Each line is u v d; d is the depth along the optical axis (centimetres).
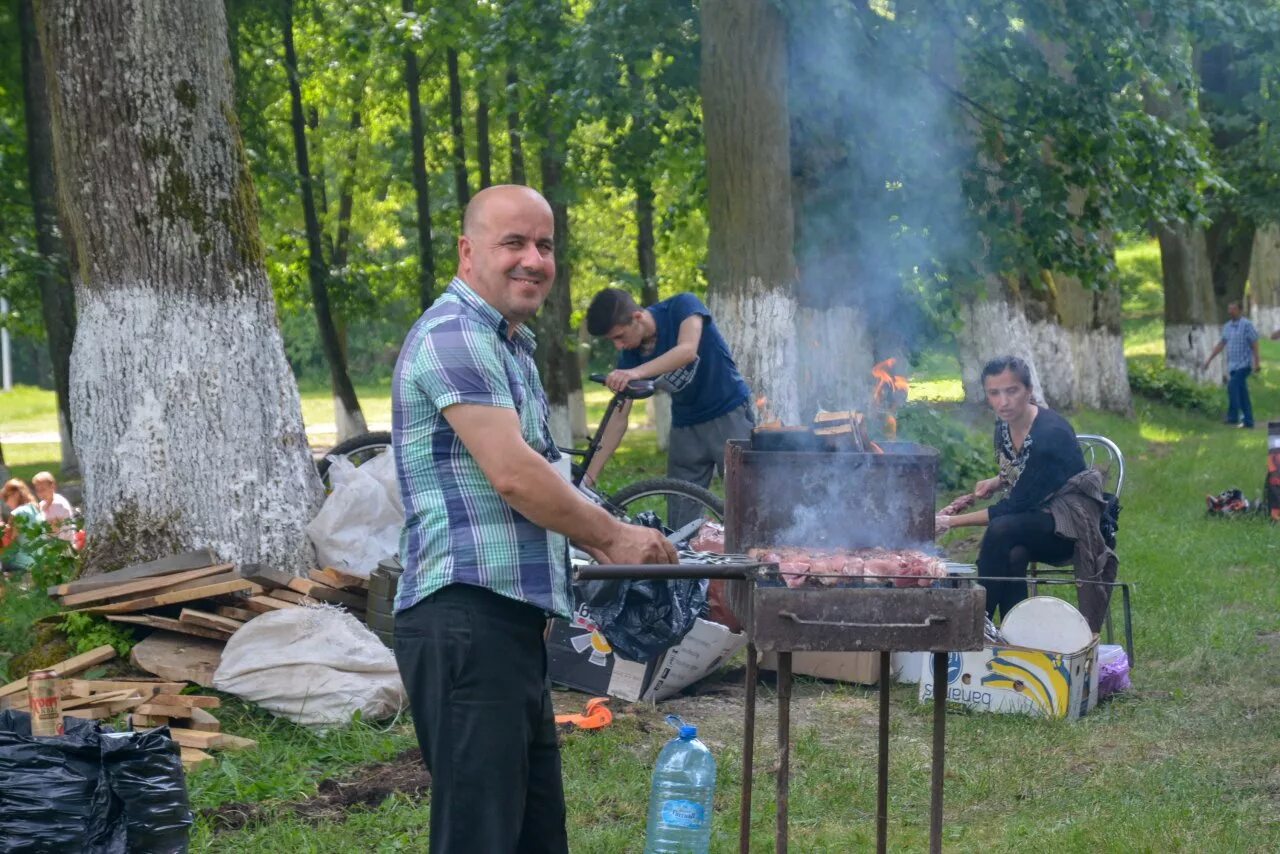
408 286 2161
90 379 666
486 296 324
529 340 342
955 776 505
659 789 432
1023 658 583
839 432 412
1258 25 1408
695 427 755
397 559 626
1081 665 580
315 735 544
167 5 664
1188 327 2661
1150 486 1382
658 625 599
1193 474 1478
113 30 658
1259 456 1636
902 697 616
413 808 464
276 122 2266
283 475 680
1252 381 2939
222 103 685
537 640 324
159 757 350
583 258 2077
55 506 1083
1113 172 1351
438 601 313
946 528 655
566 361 2191
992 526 642
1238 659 677
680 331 732
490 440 304
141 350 661
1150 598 820
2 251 1909
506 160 2305
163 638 609
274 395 687
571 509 309
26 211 1995
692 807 429
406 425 318
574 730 548
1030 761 521
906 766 515
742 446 416
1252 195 2400
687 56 1426
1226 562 961
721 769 505
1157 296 4575
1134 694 623
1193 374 2652
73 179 663
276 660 561
